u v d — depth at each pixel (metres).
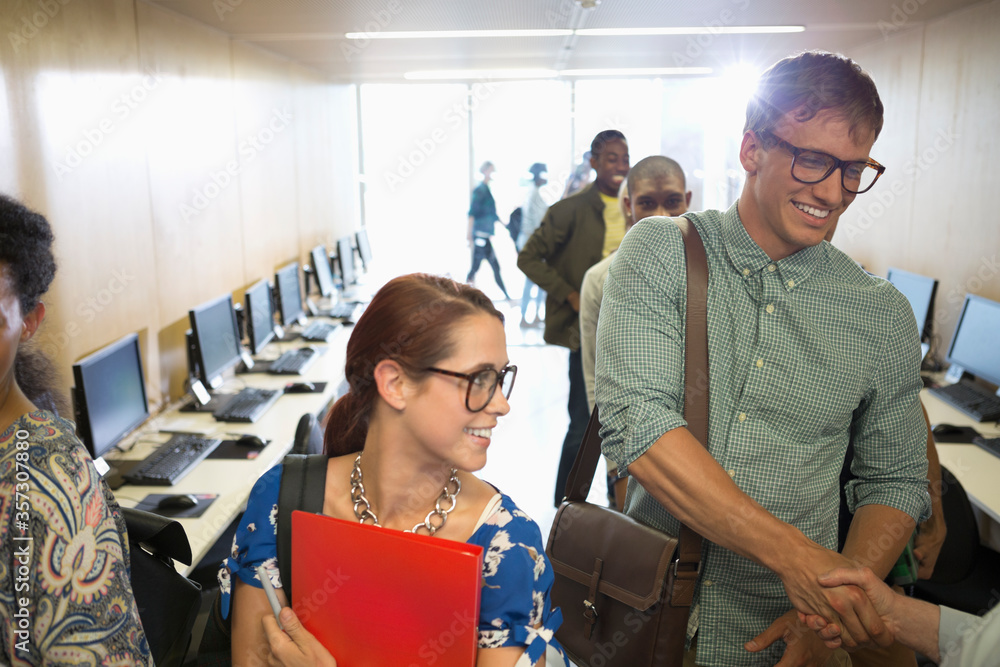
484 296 0.95
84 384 2.70
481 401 0.91
